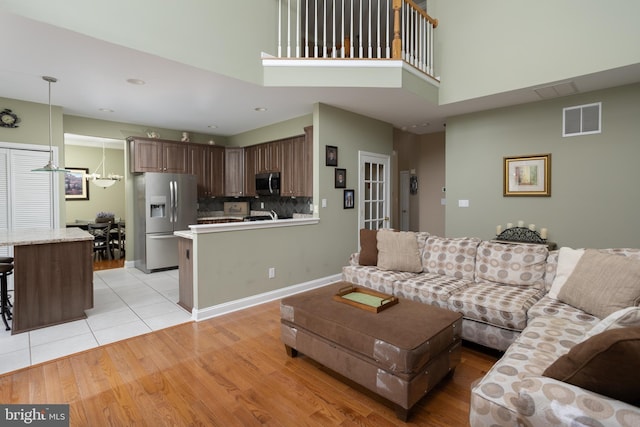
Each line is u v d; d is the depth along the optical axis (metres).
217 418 1.87
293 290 4.23
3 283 3.19
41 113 4.42
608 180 3.77
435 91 4.40
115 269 5.70
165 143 5.68
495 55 3.96
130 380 2.25
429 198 6.95
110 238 7.01
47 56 2.95
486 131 4.71
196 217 5.88
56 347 2.73
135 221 5.75
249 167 6.35
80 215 7.72
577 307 2.21
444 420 1.85
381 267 3.52
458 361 2.23
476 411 1.30
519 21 3.78
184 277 3.64
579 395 1.03
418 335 1.90
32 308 3.09
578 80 3.53
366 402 2.03
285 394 2.10
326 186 4.57
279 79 3.74
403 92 3.92
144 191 5.33
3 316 3.13
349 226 4.97
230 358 2.56
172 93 4.00
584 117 3.92
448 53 4.38
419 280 3.09
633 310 1.22
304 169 5.09
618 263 2.10
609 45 3.23
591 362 1.03
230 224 3.55
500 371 1.46
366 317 2.18
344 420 1.86
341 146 4.75
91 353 2.63
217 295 3.48
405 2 3.94
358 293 2.67
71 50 2.84
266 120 5.46
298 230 4.27
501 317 2.38
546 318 2.08
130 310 3.62
